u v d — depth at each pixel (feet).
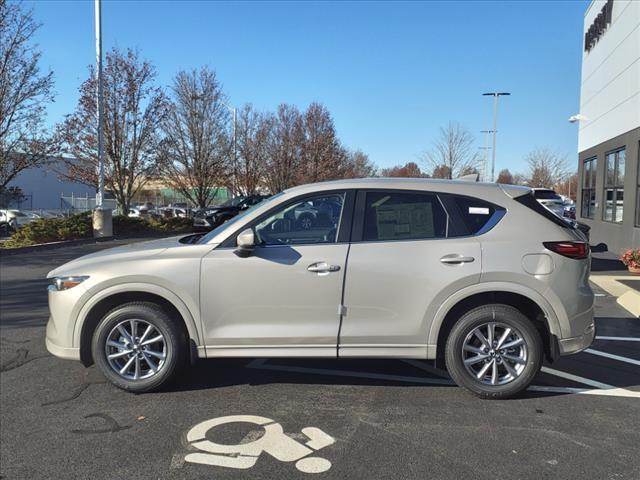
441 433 12.57
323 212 14.78
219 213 79.30
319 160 122.93
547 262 14.03
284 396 14.94
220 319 14.47
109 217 64.69
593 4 65.41
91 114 71.97
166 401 14.60
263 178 118.62
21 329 22.74
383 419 13.37
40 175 152.46
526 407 14.12
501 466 11.03
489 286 14.01
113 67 71.36
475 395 14.66
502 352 14.34
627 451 11.68
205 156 86.94
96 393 15.24
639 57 46.68
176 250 14.83
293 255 14.33
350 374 16.79
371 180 15.07
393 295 14.16
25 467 11.16
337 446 11.96
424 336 14.24
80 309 14.65
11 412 13.97
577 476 10.64
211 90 87.30
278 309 14.35
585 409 13.99
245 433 12.64
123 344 14.84
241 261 14.38
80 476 10.79
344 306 14.23
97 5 62.80
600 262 44.75
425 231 14.47
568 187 195.00
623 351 19.45
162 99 75.41
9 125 52.80
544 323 14.61
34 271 39.11
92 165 74.49
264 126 115.34
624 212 49.85
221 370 17.17
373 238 14.46
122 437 12.48
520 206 14.64
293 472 10.88
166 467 11.12
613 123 55.06
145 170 77.15
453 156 136.56
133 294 14.92
